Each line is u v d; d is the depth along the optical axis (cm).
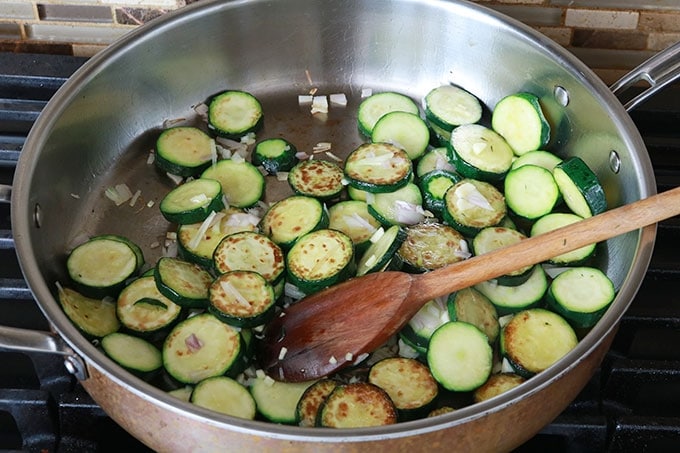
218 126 59
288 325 47
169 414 37
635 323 48
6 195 47
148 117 60
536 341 46
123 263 50
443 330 46
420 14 59
